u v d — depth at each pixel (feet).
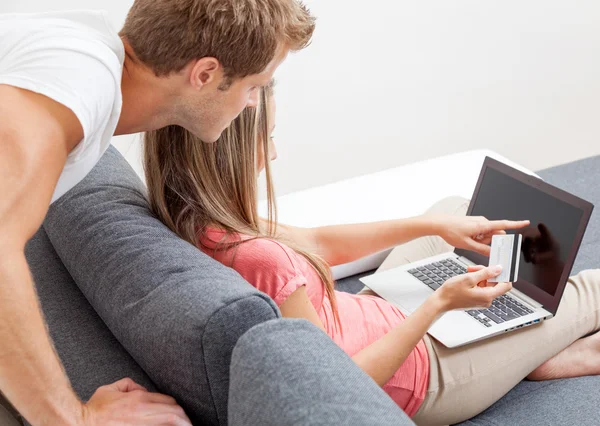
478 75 11.03
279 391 2.81
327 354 3.00
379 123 10.83
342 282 6.48
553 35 11.19
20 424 4.58
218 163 4.32
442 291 4.71
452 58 10.80
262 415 2.79
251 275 4.18
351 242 5.78
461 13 10.59
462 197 6.73
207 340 3.24
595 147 11.49
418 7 10.34
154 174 4.33
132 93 3.79
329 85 10.37
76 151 3.31
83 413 3.14
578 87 11.53
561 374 5.45
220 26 3.55
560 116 11.48
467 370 5.04
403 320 5.03
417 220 5.79
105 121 3.45
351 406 2.74
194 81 3.71
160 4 3.58
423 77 10.78
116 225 4.16
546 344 5.32
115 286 3.78
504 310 5.41
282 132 10.43
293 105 10.32
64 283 4.53
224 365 3.29
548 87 11.43
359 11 10.08
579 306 5.59
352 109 10.62
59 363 3.11
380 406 2.78
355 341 4.93
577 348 5.57
